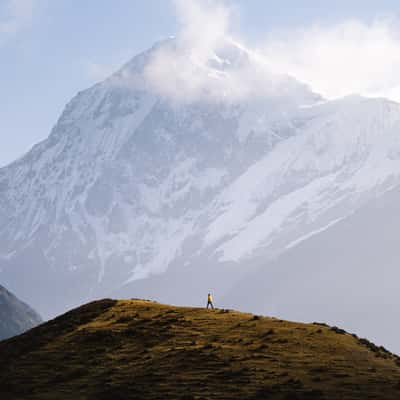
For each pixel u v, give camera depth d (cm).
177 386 9669
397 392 9150
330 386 9381
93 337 11912
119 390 9700
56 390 10044
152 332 11956
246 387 9456
